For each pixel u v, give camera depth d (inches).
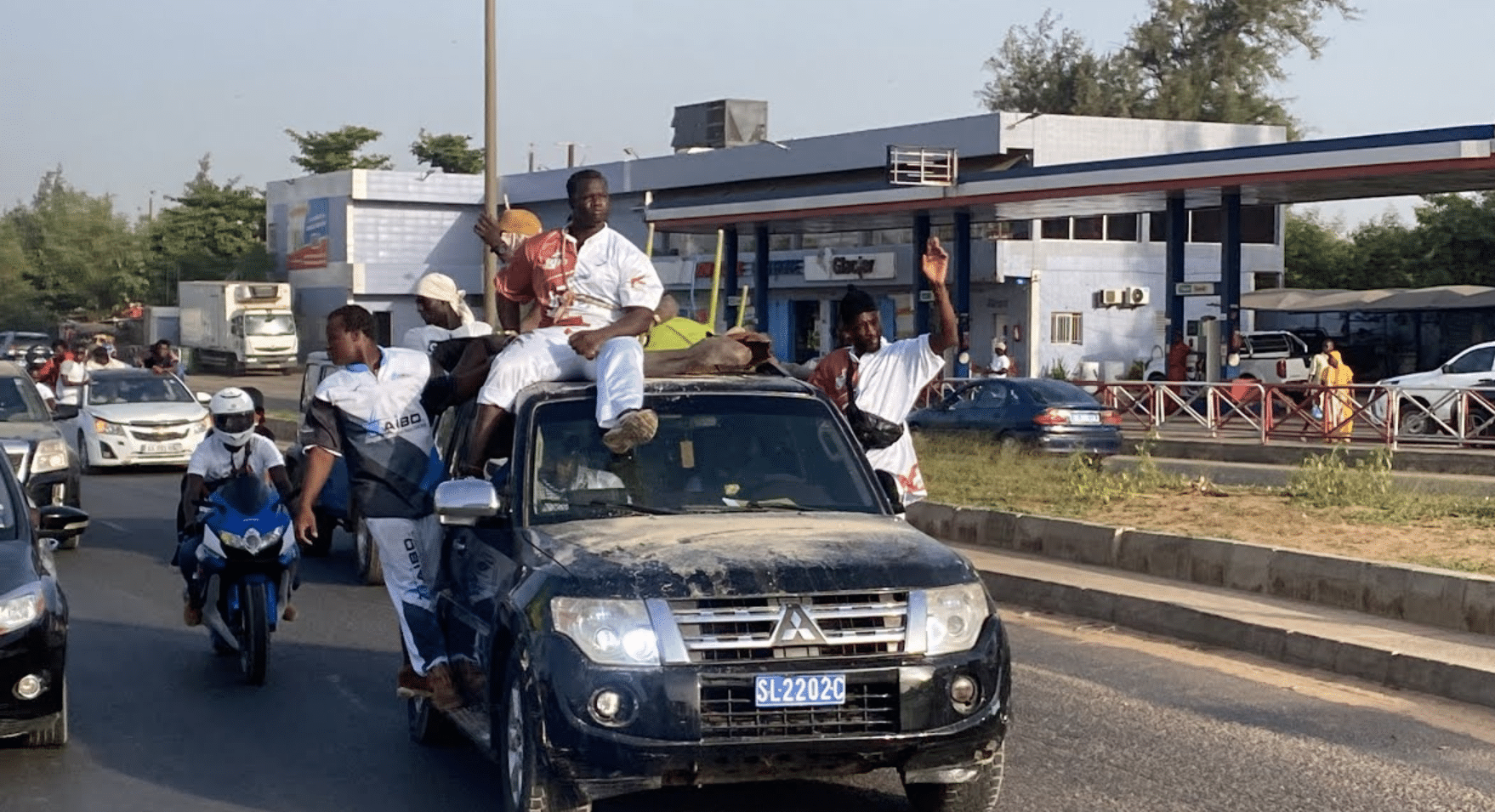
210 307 2591.0
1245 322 1818.4
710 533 247.9
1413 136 1091.3
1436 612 413.1
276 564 396.5
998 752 248.2
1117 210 1465.3
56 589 320.5
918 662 229.9
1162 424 1150.3
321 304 2679.6
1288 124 2923.2
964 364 1491.1
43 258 3624.5
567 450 274.1
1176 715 345.7
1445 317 1691.7
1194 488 689.0
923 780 238.7
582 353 283.4
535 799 234.2
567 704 225.8
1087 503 647.8
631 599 227.3
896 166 1473.9
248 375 2504.9
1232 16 2925.7
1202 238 1867.6
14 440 625.0
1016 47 3073.3
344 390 296.8
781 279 1953.7
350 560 621.0
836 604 230.1
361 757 323.0
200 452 412.8
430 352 350.9
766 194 1705.2
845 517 265.1
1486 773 296.7
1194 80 2918.3
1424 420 1016.2
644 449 275.1
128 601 522.3
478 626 268.7
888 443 346.6
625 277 297.7
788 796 283.6
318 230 2689.5
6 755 324.2
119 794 296.2
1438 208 2336.4
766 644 226.4
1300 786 288.4
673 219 1696.6
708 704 225.0
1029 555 563.8
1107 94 2940.5
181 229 3464.6
